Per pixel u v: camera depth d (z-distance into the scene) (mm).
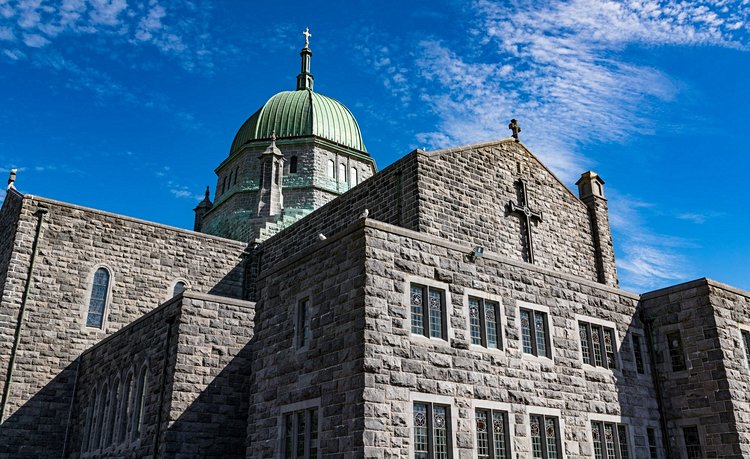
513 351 21000
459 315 20078
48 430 30547
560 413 21453
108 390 28719
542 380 21422
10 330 30641
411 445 17547
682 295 25484
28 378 30578
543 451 20641
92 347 31703
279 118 47531
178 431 23562
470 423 19016
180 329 24688
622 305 25578
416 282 19406
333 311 19156
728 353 24266
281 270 22172
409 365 18266
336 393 18031
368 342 17656
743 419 23406
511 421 19984
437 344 19172
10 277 31328
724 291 25547
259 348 22109
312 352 19484
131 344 28125
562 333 22797
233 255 38219
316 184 44594
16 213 33062
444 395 18703
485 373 19969
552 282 23281
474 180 29203
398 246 19375
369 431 16766
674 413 24688
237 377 25656
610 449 22703
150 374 25875
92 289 33469
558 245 31906
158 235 36125
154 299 34938
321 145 46344
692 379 24484
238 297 37500
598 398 22875
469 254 21125
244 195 44625
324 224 32250
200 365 24797
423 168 27328
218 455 24297
